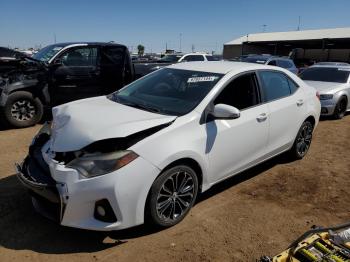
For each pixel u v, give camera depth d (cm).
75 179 296
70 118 352
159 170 319
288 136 500
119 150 311
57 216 321
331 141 698
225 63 468
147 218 330
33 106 742
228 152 393
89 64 825
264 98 451
